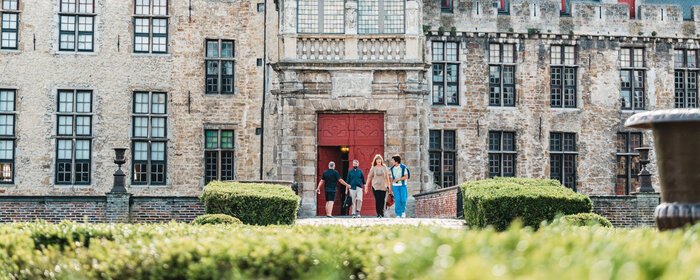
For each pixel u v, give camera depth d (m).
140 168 32.47
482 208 20.30
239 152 32.94
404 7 30.39
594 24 34.78
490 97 34.12
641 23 35.19
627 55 35.25
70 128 32.25
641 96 35.28
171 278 9.41
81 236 12.31
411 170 30.09
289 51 30.14
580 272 5.43
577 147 34.56
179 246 9.55
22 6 32.25
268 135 32.16
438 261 6.44
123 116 32.47
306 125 30.14
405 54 30.25
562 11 35.31
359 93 30.22
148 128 32.56
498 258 6.38
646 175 26.03
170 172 32.56
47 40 32.28
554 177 34.44
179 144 32.69
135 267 9.70
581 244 7.38
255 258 8.96
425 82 32.16
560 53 34.69
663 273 5.84
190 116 32.81
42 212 24.11
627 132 35.03
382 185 25.16
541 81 34.41
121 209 24.12
